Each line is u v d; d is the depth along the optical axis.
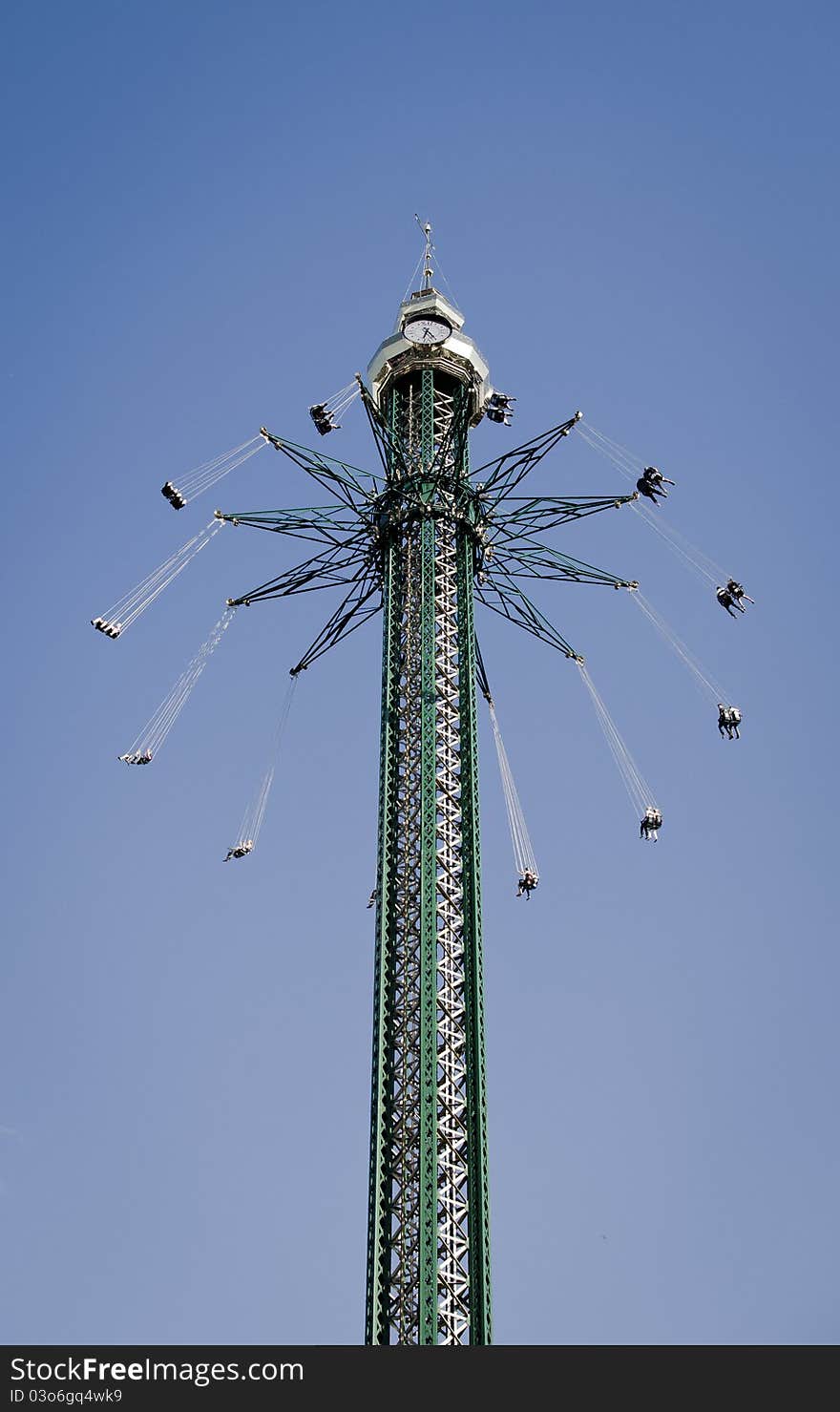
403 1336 66.25
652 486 90.94
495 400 97.19
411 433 94.88
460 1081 72.56
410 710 83.56
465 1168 70.25
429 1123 70.50
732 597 92.06
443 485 91.31
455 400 97.25
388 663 85.50
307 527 91.75
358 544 91.81
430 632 85.38
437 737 82.38
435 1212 68.38
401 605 87.94
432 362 97.38
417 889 77.69
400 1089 72.38
